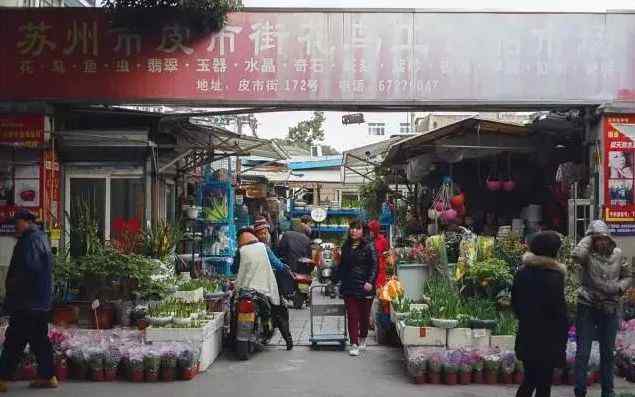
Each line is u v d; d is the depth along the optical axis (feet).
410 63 37.24
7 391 24.21
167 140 44.78
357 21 37.27
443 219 43.04
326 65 37.24
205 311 31.07
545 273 20.20
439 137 43.45
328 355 31.30
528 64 37.24
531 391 20.52
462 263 32.65
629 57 37.29
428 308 29.53
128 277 32.19
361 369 28.32
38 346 24.52
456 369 25.71
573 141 42.55
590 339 23.31
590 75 37.24
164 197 45.83
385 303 33.65
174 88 37.29
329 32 37.27
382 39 37.29
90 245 34.53
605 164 36.63
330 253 63.10
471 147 42.06
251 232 32.22
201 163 49.08
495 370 25.89
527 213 45.55
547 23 37.27
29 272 23.97
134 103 37.40
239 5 36.40
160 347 26.37
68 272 32.40
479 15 37.27
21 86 37.37
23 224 24.43
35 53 37.40
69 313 32.86
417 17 37.27
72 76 37.29
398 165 55.98
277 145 53.93
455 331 27.55
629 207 36.58
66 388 24.71
